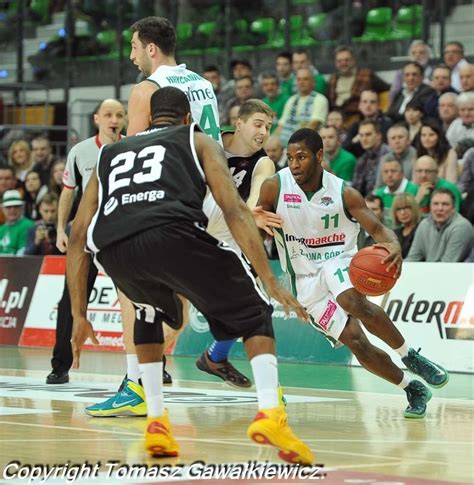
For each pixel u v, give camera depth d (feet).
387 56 90.12
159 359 27.66
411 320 59.93
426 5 88.12
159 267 25.95
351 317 38.29
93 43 107.04
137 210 26.25
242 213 26.04
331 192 38.09
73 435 31.83
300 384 50.80
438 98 74.59
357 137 77.36
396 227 65.21
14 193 82.74
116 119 48.65
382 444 30.68
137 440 30.73
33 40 112.16
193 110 38.63
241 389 47.34
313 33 94.27
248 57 97.86
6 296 78.18
